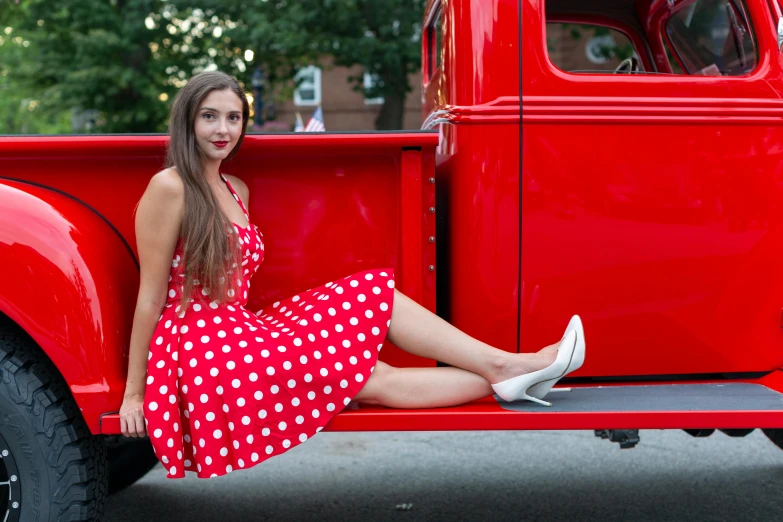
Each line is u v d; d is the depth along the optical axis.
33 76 12.12
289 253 2.22
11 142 2.02
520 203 2.23
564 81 2.22
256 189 2.21
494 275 2.24
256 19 10.20
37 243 1.95
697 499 2.98
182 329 2.01
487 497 3.03
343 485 3.21
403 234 2.16
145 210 2.00
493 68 2.22
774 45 2.26
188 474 3.40
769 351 2.32
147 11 11.33
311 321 2.05
